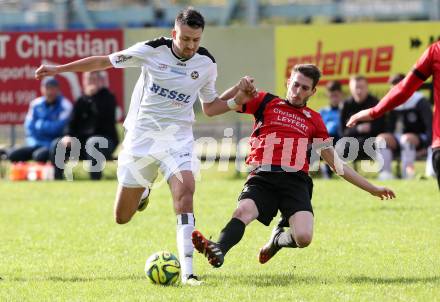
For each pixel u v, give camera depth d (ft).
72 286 89.86
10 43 214.48
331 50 208.03
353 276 94.43
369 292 84.99
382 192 93.61
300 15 272.92
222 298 82.43
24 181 202.28
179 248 90.89
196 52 94.68
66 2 269.03
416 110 191.11
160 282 89.56
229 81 210.79
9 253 112.68
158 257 90.68
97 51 213.46
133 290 86.89
